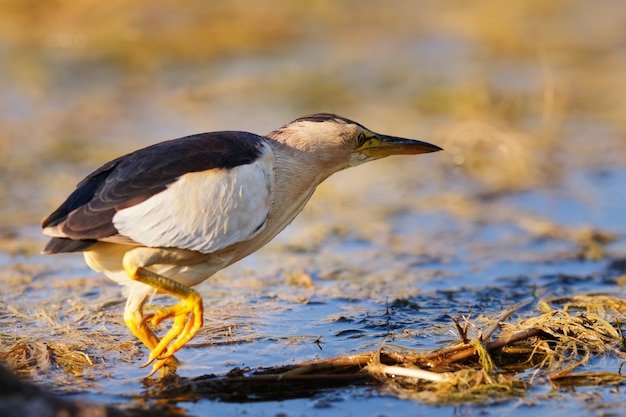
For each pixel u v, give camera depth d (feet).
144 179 27.68
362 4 89.61
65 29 76.13
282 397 27.20
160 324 33.14
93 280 38.04
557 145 57.16
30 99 63.16
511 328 31.45
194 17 80.74
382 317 33.91
